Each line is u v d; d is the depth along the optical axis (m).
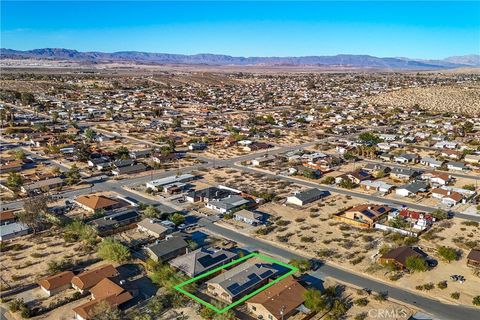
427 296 65.56
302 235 88.00
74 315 59.72
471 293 66.31
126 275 70.75
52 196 109.00
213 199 106.44
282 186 120.81
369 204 103.12
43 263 74.88
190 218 96.62
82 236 83.56
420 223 92.00
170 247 77.94
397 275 71.62
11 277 70.06
